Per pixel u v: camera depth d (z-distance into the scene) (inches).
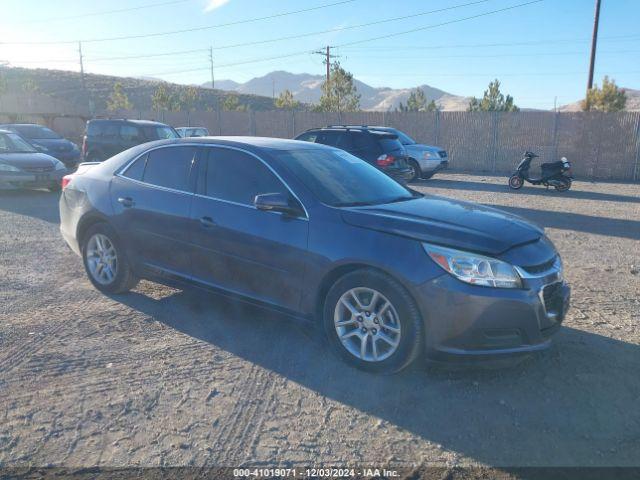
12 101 1937.7
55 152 735.1
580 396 153.6
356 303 164.2
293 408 145.4
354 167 211.2
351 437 133.3
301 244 171.2
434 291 149.9
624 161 794.8
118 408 143.9
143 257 213.9
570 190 642.2
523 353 153.5
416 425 138.6
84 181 235.9
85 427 135.3
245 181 190.2
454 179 751.1
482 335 150.2
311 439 132.3
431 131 925.2
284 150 198.1
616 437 135.0
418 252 153.9
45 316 205.3
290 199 178.4
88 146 697.0
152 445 128.8
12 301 221.0
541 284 155.8
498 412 144.9
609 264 298.8
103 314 208.1
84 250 235.3
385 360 159.2
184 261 201.3
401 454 127.2
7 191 546.9
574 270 285.7
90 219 229.0
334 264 164.6
